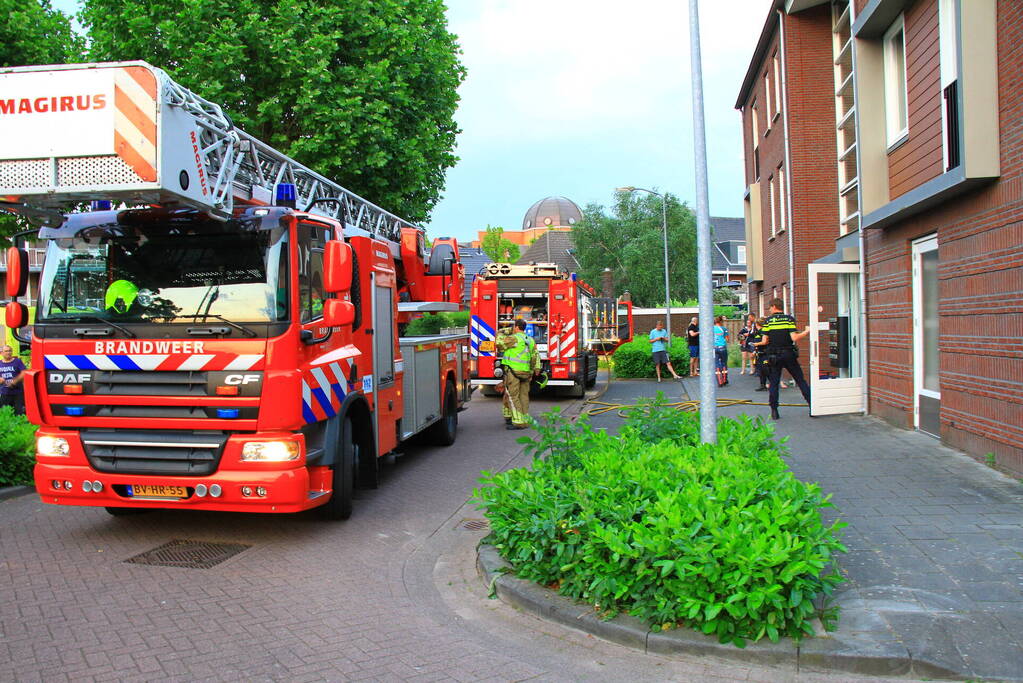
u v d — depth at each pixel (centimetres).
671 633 412
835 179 1738
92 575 546
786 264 1864
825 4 1720
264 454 571
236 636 440
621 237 4494
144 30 1311
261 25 1291
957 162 816
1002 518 595
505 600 494
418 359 972
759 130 2262
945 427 886
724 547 396
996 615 419
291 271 591
